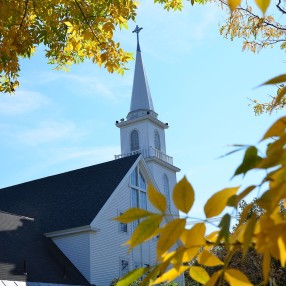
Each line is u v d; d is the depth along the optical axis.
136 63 59.75
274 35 10.33
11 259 24.89
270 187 0.78
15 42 8.02
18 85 8.84
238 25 10.23
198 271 1.18
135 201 35.00
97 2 8.17
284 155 0.76
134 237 0.96
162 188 49.50
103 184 34.16
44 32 8.34
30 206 35.16
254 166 0.78
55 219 31.78
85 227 29.58
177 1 8.91
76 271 28.83
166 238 0.93
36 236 29.44
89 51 8.08
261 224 0.80
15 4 8.07
